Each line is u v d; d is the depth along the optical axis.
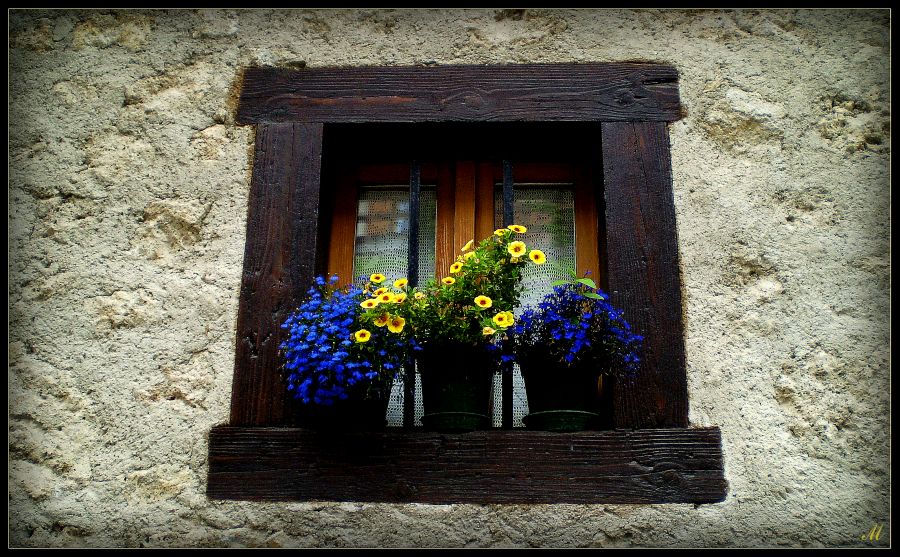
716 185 2.51
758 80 2.63
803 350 2.33
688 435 2.25
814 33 2.67
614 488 2.20
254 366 2.37
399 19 2.77
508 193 2.61
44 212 2.55
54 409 2.35
